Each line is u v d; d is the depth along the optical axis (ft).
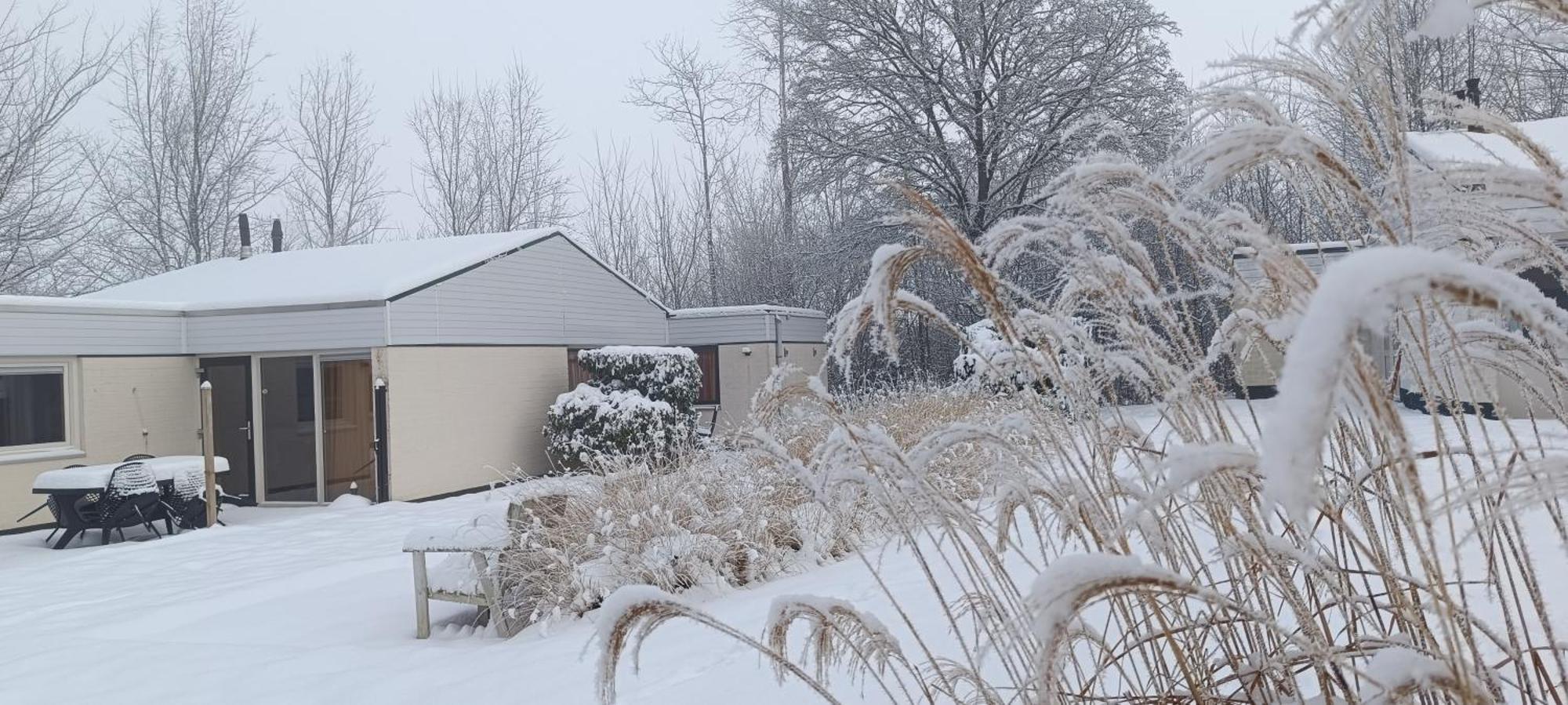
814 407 5.85
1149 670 5.33
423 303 45.91
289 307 45.14
